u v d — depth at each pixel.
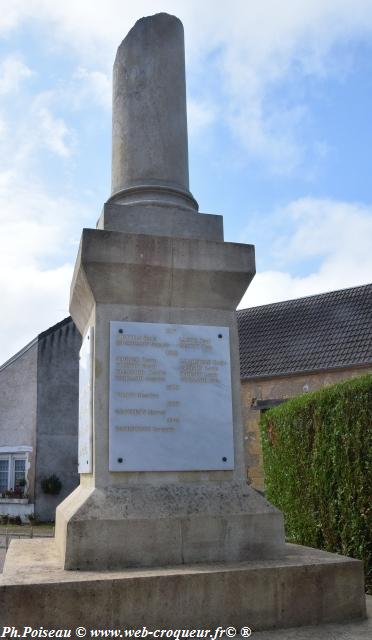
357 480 6.14
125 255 4.91
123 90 5.88
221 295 5.21
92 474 4.67
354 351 18.80
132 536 4.27
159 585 3.83
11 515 20.75
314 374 18.95
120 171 5.71
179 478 4.76
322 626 4.08
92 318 5.06
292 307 23.16
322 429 6.88
